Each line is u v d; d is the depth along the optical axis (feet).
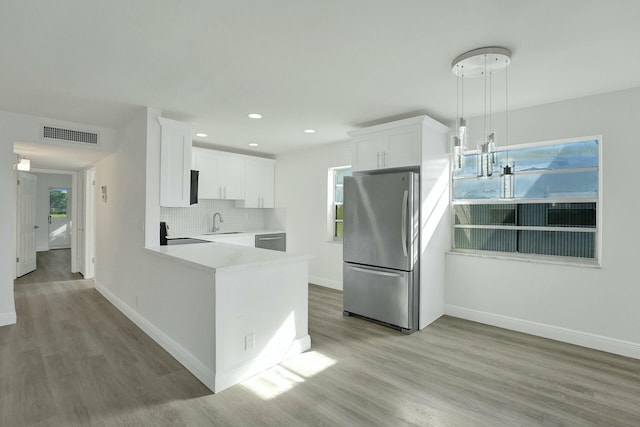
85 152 13.78
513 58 7.59
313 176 18.25
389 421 6.59
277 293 9.04
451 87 9.41
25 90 9.52
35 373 8.32
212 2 5.54
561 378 8.30
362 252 12.58
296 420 6.60
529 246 11.80
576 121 10.33
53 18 6.00
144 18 6.02
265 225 21.17
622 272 9.66
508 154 12.09
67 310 13.33
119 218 13.50
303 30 6.42
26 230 20.33
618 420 6.68
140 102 10.63
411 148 11.76
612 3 5.51
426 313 11.94
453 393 7.61
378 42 6.89
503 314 11.81
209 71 8.30
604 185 9.91
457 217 13.44
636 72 8.38
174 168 11.65
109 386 7.77
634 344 9.46
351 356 9.50
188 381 8.03
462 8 5.69
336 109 11.40
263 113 11.87
